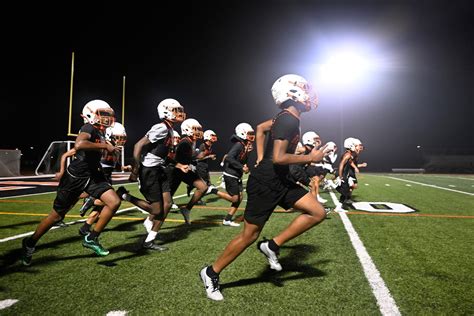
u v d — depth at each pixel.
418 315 2.58
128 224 5.91
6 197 9.45
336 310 2.66
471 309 2.68
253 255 4.07
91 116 3.90
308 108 2.98
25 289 3.06
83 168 3.81
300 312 2.63
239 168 5.77
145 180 4.30
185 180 5.77
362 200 9.30
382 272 3.49
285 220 6.26
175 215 6.91
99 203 4.91
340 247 4.42
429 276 3.38
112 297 2.89
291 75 2.98
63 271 3.53
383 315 2.58
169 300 2.84
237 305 2.74
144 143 4.30
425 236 5.02
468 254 4.12
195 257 4.01
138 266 3.69
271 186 2.83
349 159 7.34
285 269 3.58
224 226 5.80
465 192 11.56
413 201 9.06
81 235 5.07
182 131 5.77
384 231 5.35
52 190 11.26
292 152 2.90
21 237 4.93
